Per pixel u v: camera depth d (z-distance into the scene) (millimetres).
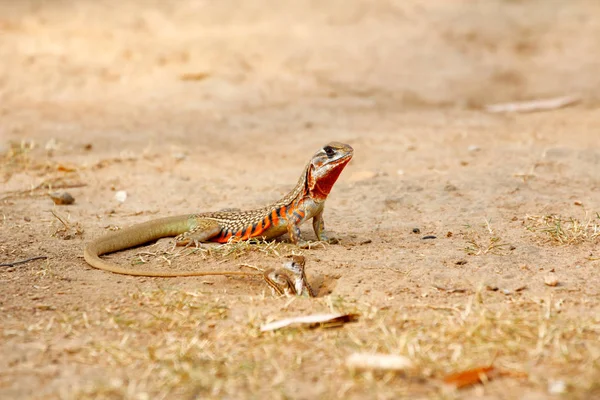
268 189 15273
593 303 9156
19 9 32188
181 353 7953
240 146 18953
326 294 10109
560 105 23953
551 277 9844
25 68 24812
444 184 14969
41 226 12859
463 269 10469
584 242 11539
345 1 34562
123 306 9359
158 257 11406
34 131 19328
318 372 7582
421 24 31812
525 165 16156
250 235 11914
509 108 23641
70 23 30406
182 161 17422
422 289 9742
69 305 9438
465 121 21609
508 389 7203
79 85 23859
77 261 11227
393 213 13508
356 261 10914
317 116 21906
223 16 32250
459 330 8305
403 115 22391
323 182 11570
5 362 7938
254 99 23438
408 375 7457
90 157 17375
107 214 13672
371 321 8703
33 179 15648
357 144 18922
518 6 35281
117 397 7195
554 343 8016
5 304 9492
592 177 15227
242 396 7164
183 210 13938
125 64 25875
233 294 9836
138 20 31344
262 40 29031
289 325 8547
